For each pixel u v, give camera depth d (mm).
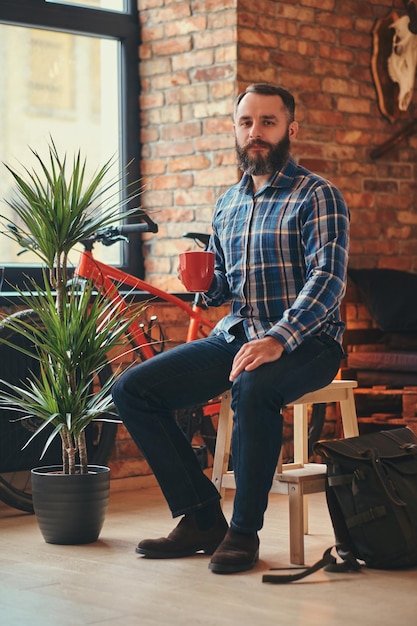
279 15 5027
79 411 3584
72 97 5094
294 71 5090
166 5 5133
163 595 2871
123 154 5238
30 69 4957
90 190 3607
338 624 2582
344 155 5305
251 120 3391
